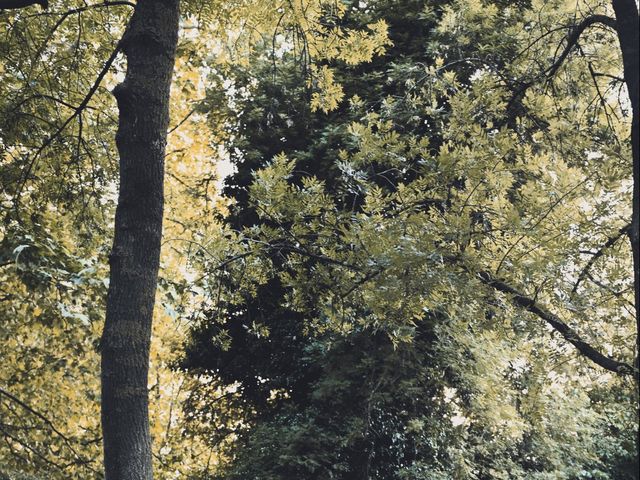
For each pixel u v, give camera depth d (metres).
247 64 10.38
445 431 14.41
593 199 7.44
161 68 5.78
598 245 7.48
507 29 10.79
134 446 5.24
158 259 5.59
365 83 15.14
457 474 14.21
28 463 13.18
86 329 12.71
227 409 18.31
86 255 11.58
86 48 11.08
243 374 17.41
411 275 7.01
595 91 8.84
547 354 7.96
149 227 5.56
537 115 8.13
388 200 7.49
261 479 14.77
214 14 10.10
